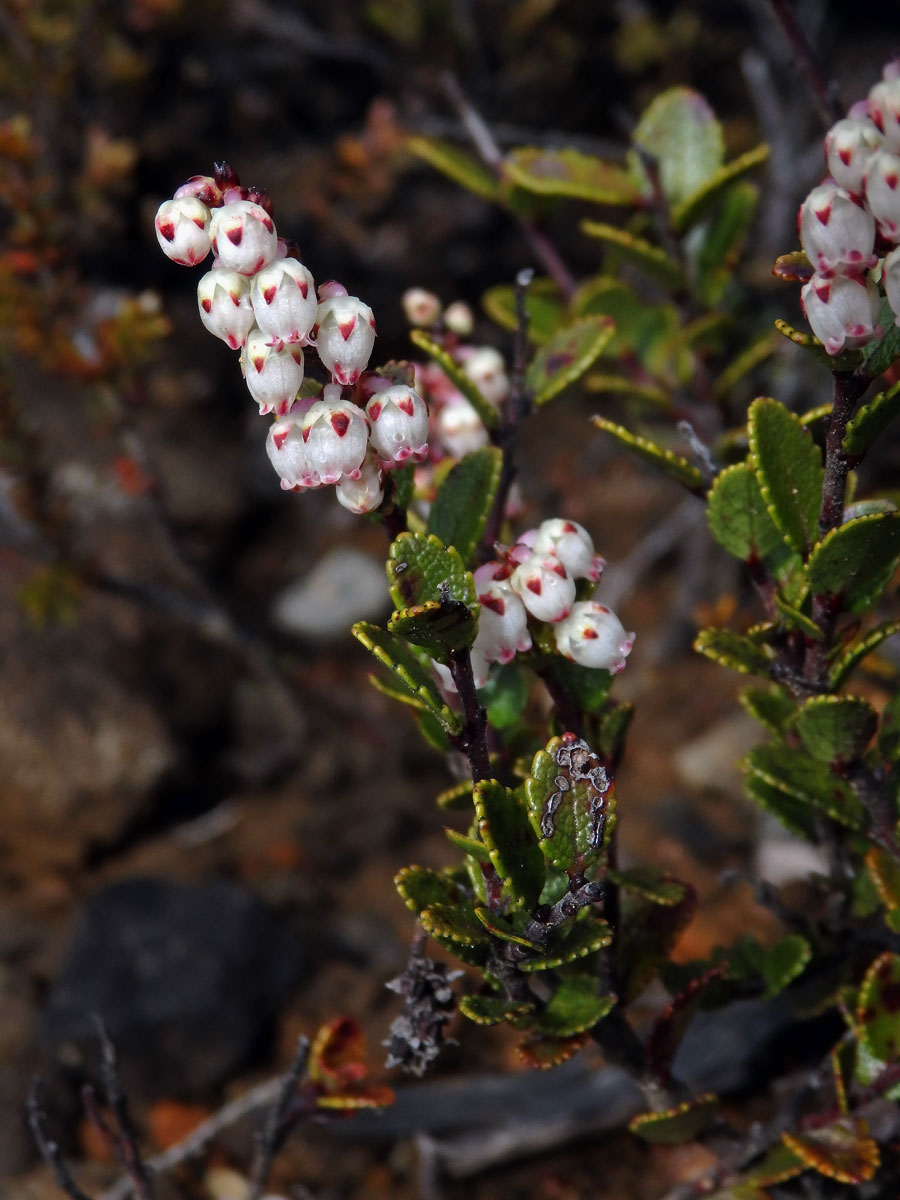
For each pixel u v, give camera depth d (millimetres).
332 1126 287
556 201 279
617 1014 211
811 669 197
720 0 560
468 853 193
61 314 333
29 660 396
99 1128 228
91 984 315
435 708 182
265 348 175
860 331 173
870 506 196
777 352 368
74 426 472
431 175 533
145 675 414
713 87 557
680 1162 277
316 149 548
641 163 259
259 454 516
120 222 500
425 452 180
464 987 281
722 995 227
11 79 403
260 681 439
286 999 326
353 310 176
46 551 389
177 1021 307
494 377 229
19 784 379
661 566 473
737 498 198
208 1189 286
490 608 185
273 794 409
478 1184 280
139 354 331
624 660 187
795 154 429
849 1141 214
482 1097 284
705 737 400
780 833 357
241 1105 264
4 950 344
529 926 187
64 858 379
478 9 539
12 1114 293
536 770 183
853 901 223
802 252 181
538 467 507
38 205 320
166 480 476
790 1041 272
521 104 538
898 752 204
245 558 492
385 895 368
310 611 458
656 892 202
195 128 530
